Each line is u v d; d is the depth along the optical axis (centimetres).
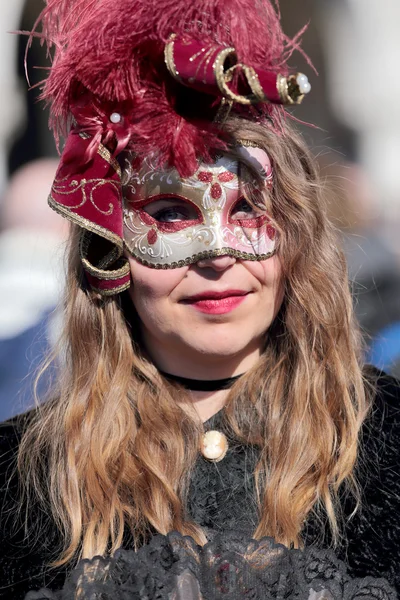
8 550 495
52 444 516
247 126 478
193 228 476
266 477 489
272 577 445
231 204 475
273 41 480
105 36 463
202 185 471
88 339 527
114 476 496
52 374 584
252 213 486
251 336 493
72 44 479
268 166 486
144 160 476
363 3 1625
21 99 1402
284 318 518
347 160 1664
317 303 511
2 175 1391
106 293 504
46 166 919
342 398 506
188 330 489
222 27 458
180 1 454
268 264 489
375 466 496
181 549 454
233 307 485
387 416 518
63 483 502
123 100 471
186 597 444
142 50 464
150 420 506
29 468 515
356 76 1647
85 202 482
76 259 532
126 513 488
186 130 462
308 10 1605
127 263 494
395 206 1302
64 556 484
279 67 471
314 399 503
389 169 1652
